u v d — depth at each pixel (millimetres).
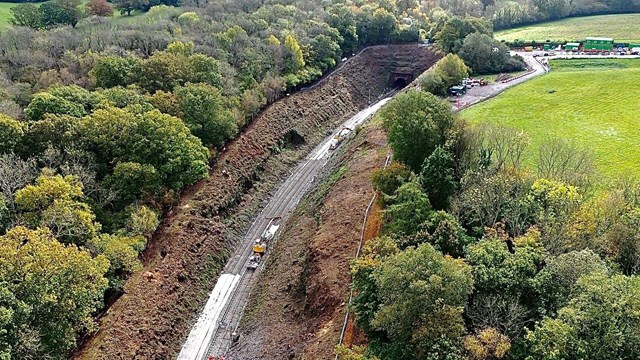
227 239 83812
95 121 74875
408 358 42156
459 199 57375
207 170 85562
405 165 66812
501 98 104188
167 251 73438
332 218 74562
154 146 76562
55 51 112250
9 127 70875
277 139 111500
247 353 62062
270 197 97438
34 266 49750
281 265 75438
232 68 115938
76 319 54312
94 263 55688
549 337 36500
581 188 56906
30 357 48875
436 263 41531
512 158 64875
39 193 61188
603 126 85688
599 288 36312
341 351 44344
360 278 50281
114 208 74312
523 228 51656
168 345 64250
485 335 39062
